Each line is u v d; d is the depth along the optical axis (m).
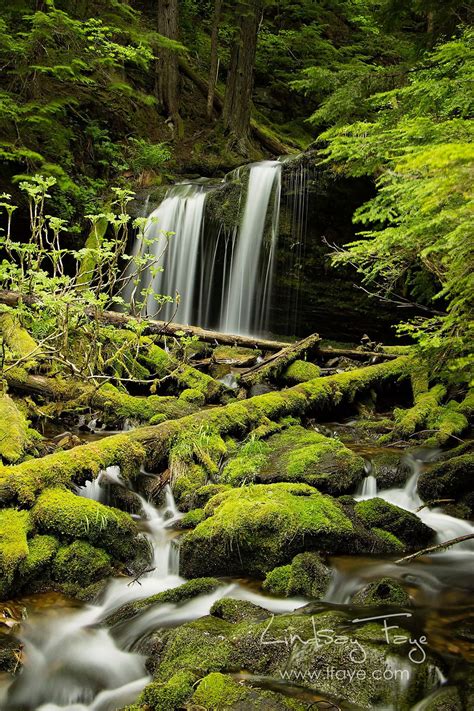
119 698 3.01
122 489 5.01
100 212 11.80
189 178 14.53
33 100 11.42
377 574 3.95
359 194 10.73
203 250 11.95
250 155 15.81
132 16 13.60
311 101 18.92
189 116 16.92
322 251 11.47
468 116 6.04
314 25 19.59
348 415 7.70
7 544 3.82
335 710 2.62
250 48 15.91
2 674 3.10
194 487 5.08
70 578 3.92
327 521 4.13
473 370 5.86
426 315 11.30
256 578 4.04
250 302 11.98
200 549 4.12
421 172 3.85
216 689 2.70
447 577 3.96
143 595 3.94
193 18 19.95
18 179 10.78
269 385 7.87
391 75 7.51
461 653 2.99
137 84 16.28
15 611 3.63
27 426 5.59
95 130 13.45
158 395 7.62
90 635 3.49
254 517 4.05
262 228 11.69
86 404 6.43
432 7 8.88
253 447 5.60
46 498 4.19
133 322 6.39
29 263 6.73
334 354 9.12
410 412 6.95
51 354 6.62
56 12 10.76
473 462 5.22
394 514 4.57
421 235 4.66
